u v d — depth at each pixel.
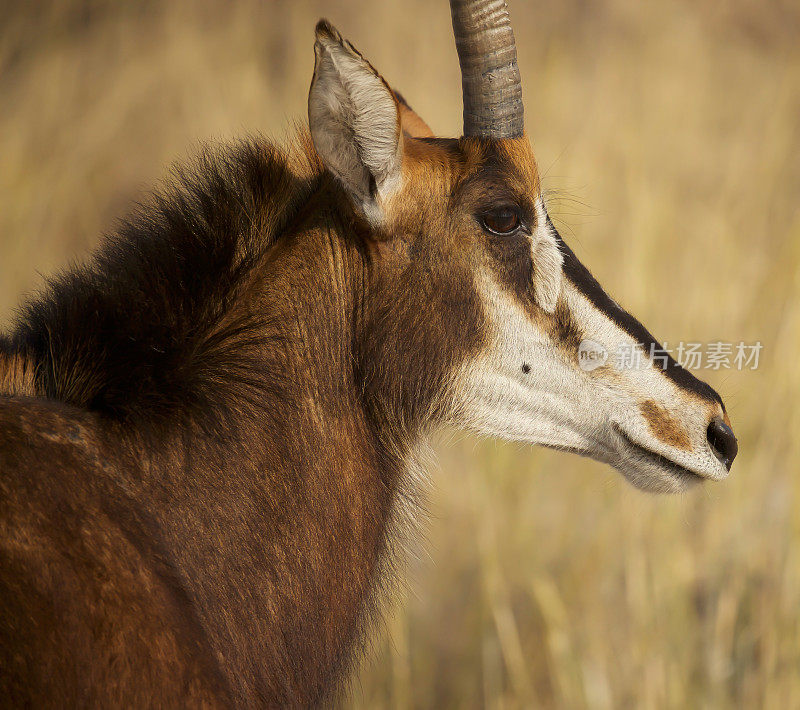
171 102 33.84
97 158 32.19
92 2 36.75
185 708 8.52
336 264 10.65
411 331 10.78
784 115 32.69
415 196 10.57
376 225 10.44
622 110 31.69
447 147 10.98
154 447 9.56
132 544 8.87
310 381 10.54
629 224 24.27
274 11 37.88
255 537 9.92
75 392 9.66
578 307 11.12
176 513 9.50
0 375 9.76
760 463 20.08
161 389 9.79
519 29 38.38
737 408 21.17
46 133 31.56
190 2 37.28
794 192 29.84
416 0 36.19
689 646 18.64
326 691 10.82
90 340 9.84
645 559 19.05
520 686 18.00
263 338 10.31
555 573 20.42
